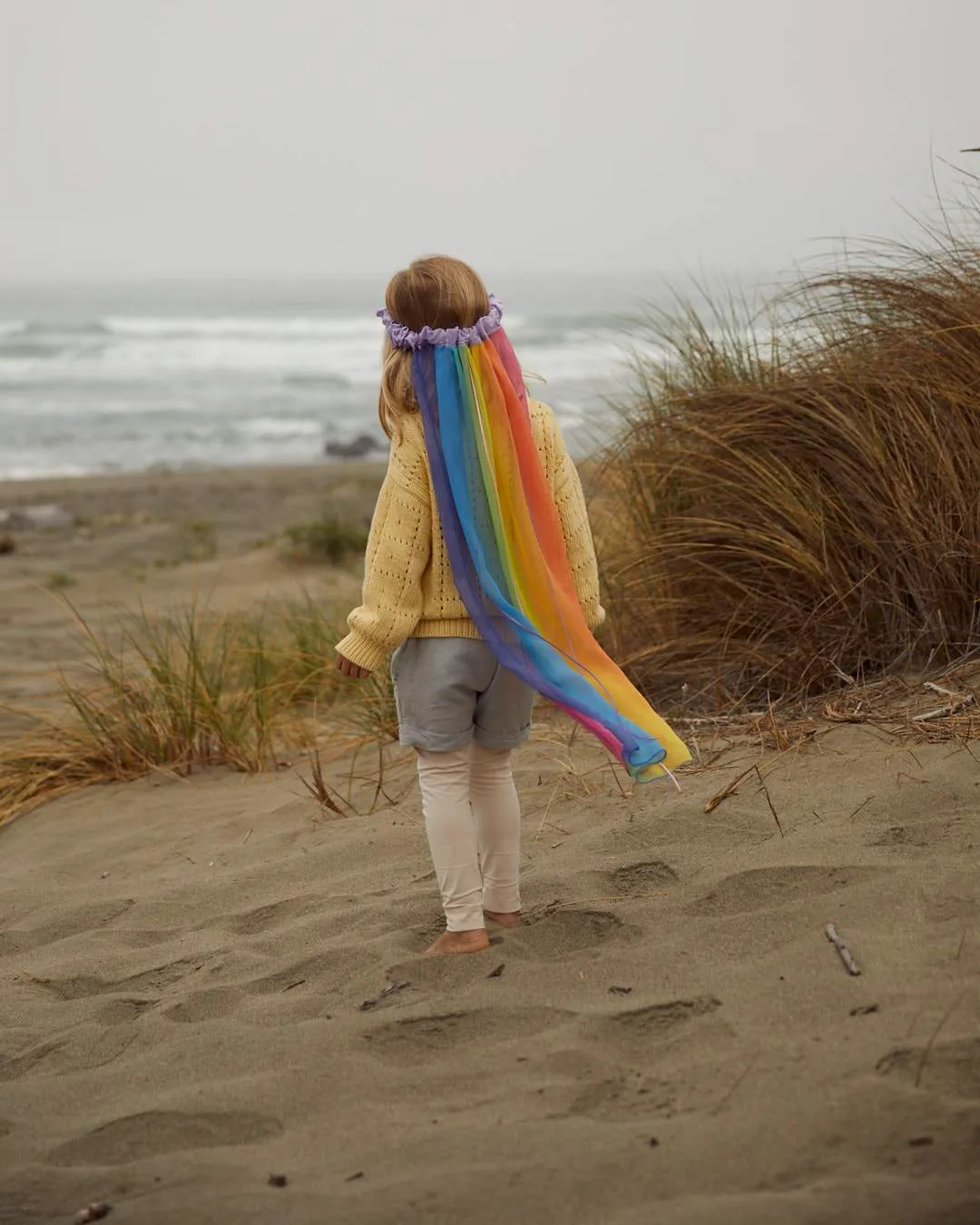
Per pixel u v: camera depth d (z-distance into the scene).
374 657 2.69
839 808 3.14
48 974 3.14
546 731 4.46
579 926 2.82
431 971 2.68
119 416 33.38
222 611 9.43
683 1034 2.21
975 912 2.44
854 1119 1.84
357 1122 2.10
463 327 2.63
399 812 4.03
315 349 57.16
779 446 4.46
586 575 2.77
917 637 4.05
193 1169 2.02
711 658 4.41
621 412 5.17
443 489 2.61
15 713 6.48
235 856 3.93
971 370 4.15
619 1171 1.81
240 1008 2.71
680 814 3.31
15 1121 2.35
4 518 17.17
